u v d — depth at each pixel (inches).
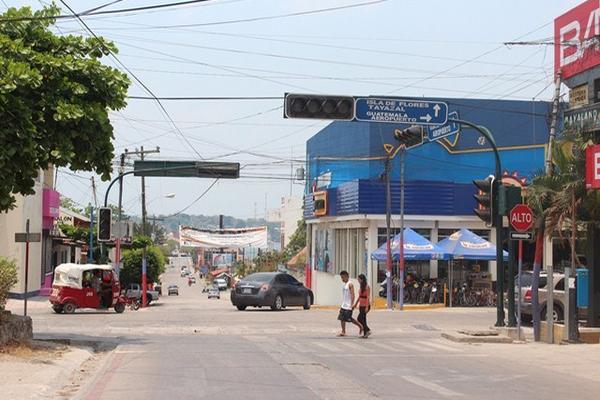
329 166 1957.4
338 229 1828.2
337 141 1899.6
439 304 1448.1
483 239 1493.6
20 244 1429.6
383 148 1691.7
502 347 695.7
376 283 1565.0
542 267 1513.3
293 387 442.3
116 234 1417.3
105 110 641.0
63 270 1125.7
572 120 1007.6
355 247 1704.0
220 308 1427.2
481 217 816.9
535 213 893.8
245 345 684.1
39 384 431.5
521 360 601.6
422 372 518.6
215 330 870.4
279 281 1274.6
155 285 2310.5
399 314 1186.6
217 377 481.1
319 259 1996.8
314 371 511.5
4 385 425.1
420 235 1526.8
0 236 1416.1
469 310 1322.6
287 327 914.7
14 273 623.2
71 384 468.8
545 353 648.4
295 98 781.3
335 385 451.2
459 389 447.2
